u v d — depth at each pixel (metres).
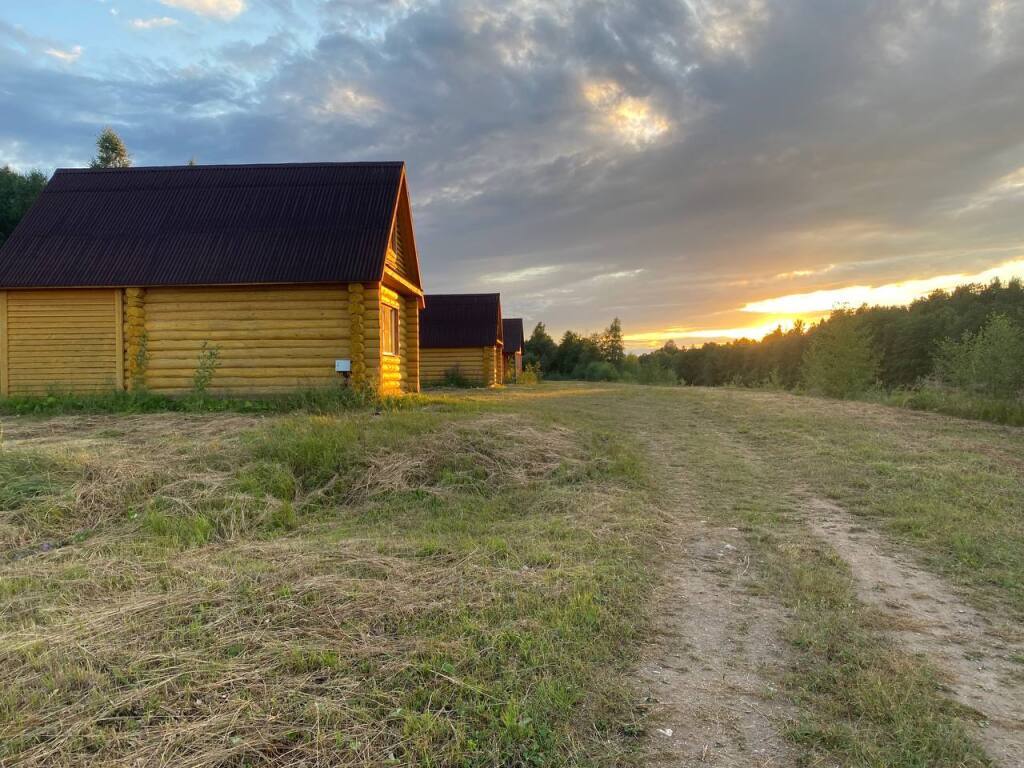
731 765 2.57
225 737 2.57
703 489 7.93
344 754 2.50
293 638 3.43
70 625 3.62
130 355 12.58
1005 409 13.94
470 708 2.83
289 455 7.61
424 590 4.13
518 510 6.79
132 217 13.45
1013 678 3.37
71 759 2.43
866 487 7.79
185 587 4.18
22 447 7.43
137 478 6.60
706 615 4.10
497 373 33.19
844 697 3.10
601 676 3.23
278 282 12.33
